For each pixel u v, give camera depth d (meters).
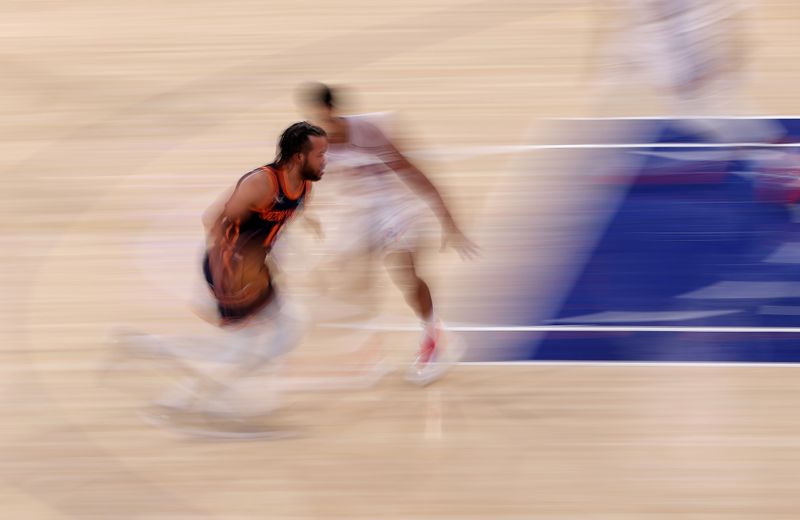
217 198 13.77
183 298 11.52
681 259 11.89
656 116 15.62
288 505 8.34
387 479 8.61
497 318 10.90
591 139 15.02
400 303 11.25
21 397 9.91
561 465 8.70
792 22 19.30
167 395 9.80
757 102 15.92
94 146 15.58
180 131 15.98
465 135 15.35
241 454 8.98
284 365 10.20
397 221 9.70
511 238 12.44
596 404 9.47
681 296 11.20
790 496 8.24
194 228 13.04
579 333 10.60
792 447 8.81
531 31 19.50
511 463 8.74
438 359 9.96
